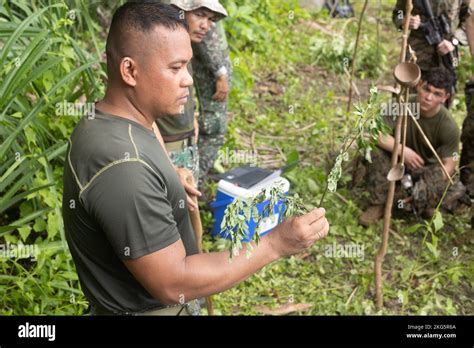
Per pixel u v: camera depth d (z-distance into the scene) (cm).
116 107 184
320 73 635
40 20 362
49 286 310
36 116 342
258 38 645
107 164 173
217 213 382
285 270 376
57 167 360
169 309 208
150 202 174
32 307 304
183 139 336
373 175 414
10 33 338
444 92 394
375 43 675
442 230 414
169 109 184
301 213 202
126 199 171
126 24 177
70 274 317
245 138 508
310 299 354
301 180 448
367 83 626
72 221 186
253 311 340
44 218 340
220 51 371
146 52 176
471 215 404
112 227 173
